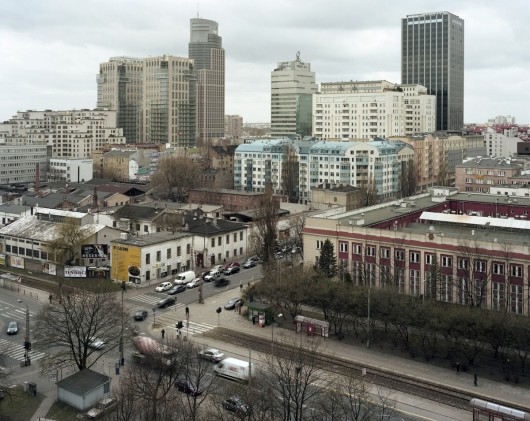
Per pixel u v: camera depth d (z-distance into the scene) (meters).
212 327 125.06
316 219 149.12
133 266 155.50
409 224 157.38
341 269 142.50
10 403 91.56
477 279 127.25
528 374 101.00
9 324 124.94
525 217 173.38
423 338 107.75
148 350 105.12
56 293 148.75
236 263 172.00
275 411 82.31
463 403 91.56
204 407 88.75
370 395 91.12
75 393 89.94
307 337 118.31
